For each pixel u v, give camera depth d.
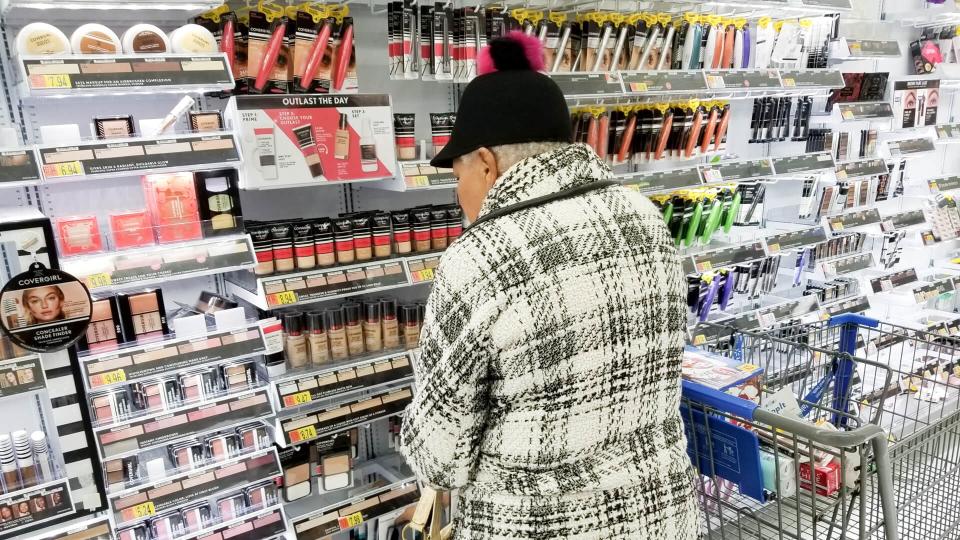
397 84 2.82
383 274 2.43
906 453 1.90
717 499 1.78
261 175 2.10
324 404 2.49
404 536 1.43
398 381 2.52
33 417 2.02
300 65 2.26
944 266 5.04
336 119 2.23
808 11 3.38
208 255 2.05
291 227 2.29
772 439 1.75
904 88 4.12
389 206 2.91
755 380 2.00
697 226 3.46
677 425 1.20
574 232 1.00
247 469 2.24
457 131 1.10
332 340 2.45
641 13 3.13
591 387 1.02
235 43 2.18
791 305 3.79
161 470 2.13
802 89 3.59
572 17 3.13
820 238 3.86
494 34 2.59
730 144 3.91
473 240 1.01
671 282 1.11
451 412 1.05
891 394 3.11
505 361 1.00
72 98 2.15
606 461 1.07
